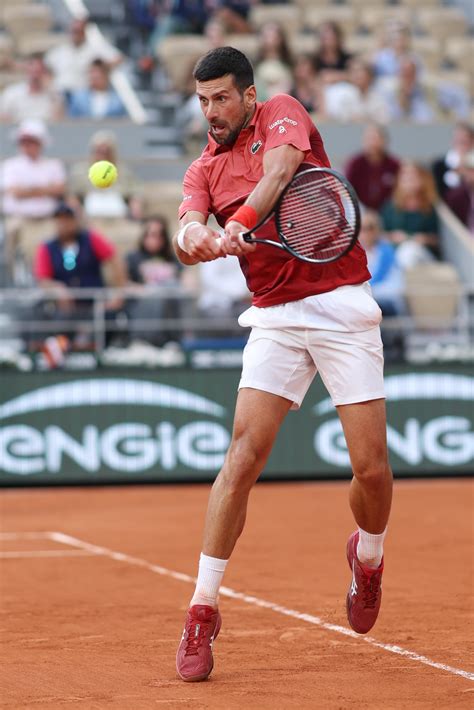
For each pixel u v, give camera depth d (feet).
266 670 44.62
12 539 88.94
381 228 154.71
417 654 47.06
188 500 114.32
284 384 44.75
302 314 44.39
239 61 43.75
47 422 125.70
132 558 78.13
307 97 173.47
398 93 181.57
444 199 161.79
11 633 53.36
